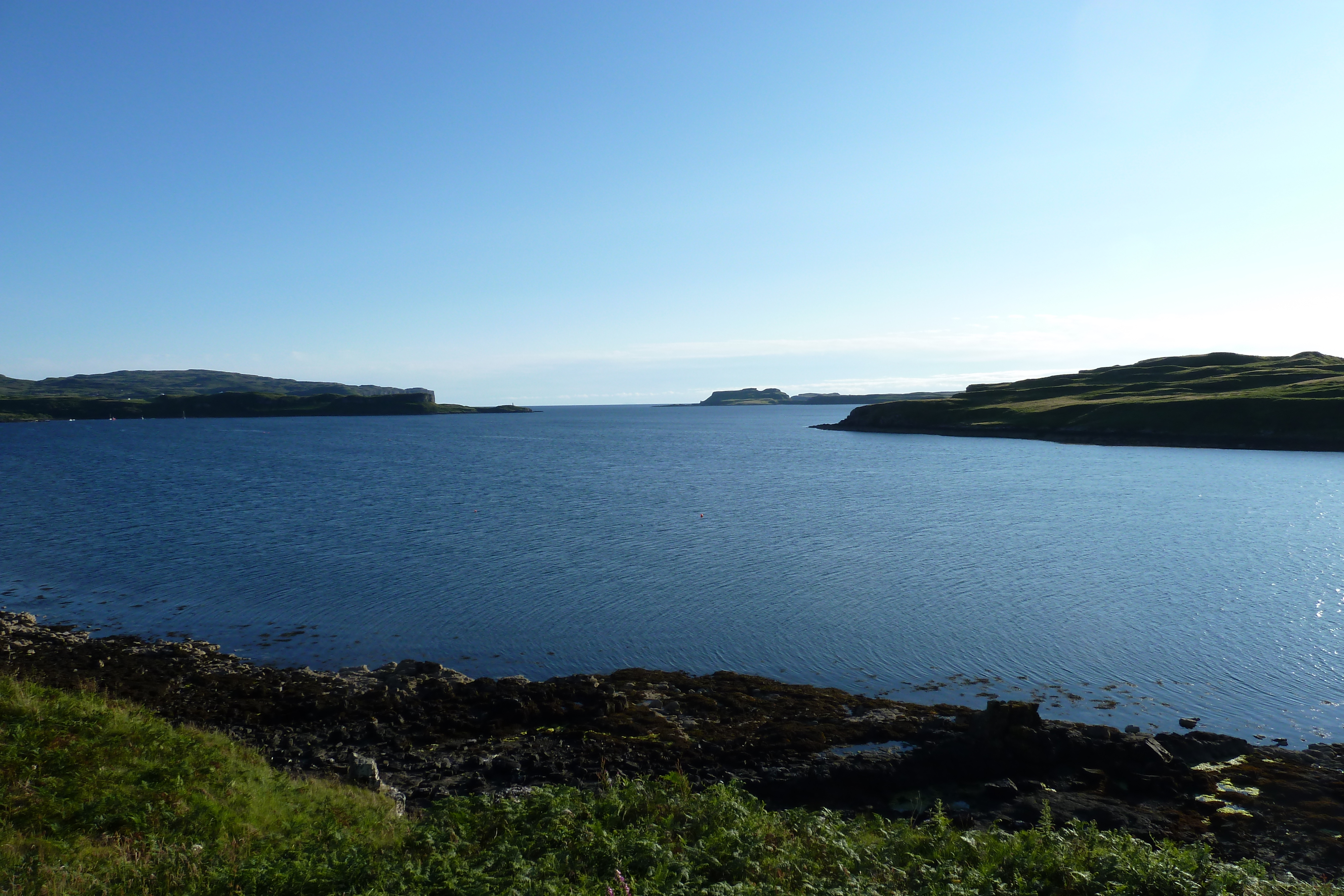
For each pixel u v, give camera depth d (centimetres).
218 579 4250
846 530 5888
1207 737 2217
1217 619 3469
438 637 3259
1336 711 2486
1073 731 2152
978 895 1047
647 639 3234
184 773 1444
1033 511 6888
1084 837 1359
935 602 3762
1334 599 3812
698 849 1085
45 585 4153
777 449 16000
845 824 1433
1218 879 1123
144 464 12156
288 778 1666
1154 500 7569
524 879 968
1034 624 3406
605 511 6912
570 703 2491
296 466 11881
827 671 2881
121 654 2988
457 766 2050
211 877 990
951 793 1919
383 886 960
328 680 2702
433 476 10350
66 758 1360
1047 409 19175
